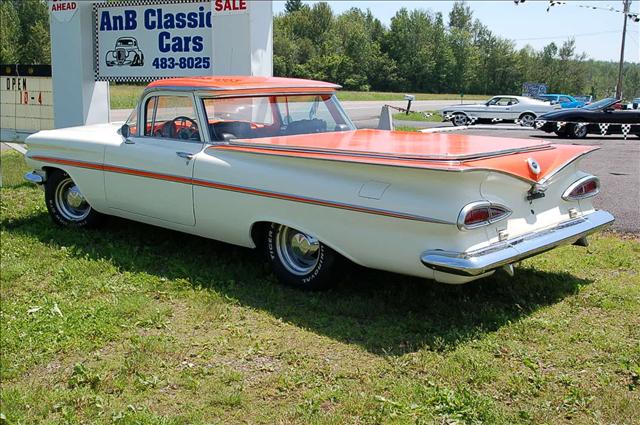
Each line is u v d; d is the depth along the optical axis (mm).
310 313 4910
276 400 3705
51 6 10078
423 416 3459
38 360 4223
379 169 4598
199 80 6117
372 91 89125
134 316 4895
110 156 6434
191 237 6824
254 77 6551
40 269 5934
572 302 5039
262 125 6027
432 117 30250
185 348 4367
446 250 4344
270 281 5551
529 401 3619
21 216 7770
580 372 3936
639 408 3484
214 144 5715
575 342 4340
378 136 5840
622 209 8078
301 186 5008
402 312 4891
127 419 3461
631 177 10570
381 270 5293
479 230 4418
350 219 4746
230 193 5465
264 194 5230
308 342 4430
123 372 4047
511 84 95062
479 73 94750
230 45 8781
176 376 3990
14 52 69000
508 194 4609
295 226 5109
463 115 26750
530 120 26438
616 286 5328
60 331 4578
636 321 4684
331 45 89625
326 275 5133
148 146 6148
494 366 4008
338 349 4324
